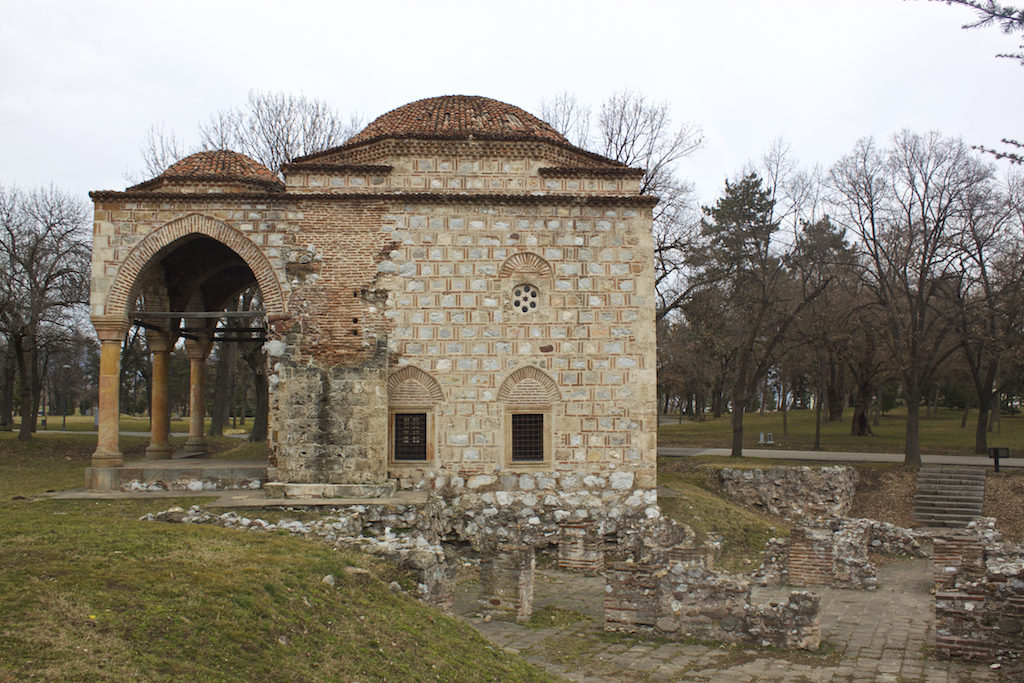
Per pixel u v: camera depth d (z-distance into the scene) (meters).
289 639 11.09
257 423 47.19
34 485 32.22
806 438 55.56
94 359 95.81
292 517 21.06
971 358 44.75
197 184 26.44
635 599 16.56
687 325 76.56
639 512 25.45
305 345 25.11
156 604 11.07
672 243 45.25
